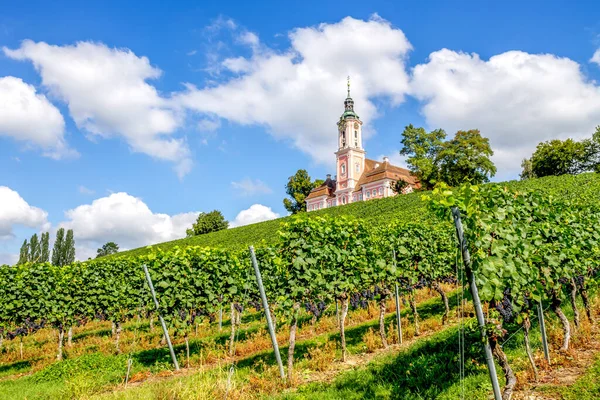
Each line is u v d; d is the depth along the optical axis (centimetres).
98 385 799
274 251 1093
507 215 634
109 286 1490
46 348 1444
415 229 1232
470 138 6362
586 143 6894
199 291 1098
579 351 699
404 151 7369
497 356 498
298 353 939
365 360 831
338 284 893
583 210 1010
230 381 669
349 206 6175
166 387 665
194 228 9219
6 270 1383
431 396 570
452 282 1332
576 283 870
